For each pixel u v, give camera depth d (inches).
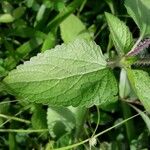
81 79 6.8
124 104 9.6
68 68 6.8
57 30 10.2
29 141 9.2
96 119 9.5
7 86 6.8
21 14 10.1
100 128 9.7
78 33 9.8
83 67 6.9
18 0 10.3
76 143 8.6
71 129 9.0
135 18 7.4
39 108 9.1
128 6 7.4
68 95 6.8
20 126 9.4
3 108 9.2
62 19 9.9
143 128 9.8
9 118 8.7
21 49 9.6
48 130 8.9
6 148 9.3
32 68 6.7
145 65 8.1
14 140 8.9
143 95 6.8
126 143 9.6
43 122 9.1
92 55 6.9
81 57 6.9
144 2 7.4
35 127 9.1
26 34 9.9
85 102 6.8
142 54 8.4
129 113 9.6
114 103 9.6
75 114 8.9
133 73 7.0
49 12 10.2
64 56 6.8
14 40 10.2
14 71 6.7
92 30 10.4
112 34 7.4
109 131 9.7
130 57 7.3
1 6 10.1
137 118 9.9
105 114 9.7
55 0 10.2
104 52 10.3
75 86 6.8
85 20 10.7
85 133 9.1
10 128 9.2
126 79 9.2
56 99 6.7
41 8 10.2
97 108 8.9
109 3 10.5
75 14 10.7
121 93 9.3
